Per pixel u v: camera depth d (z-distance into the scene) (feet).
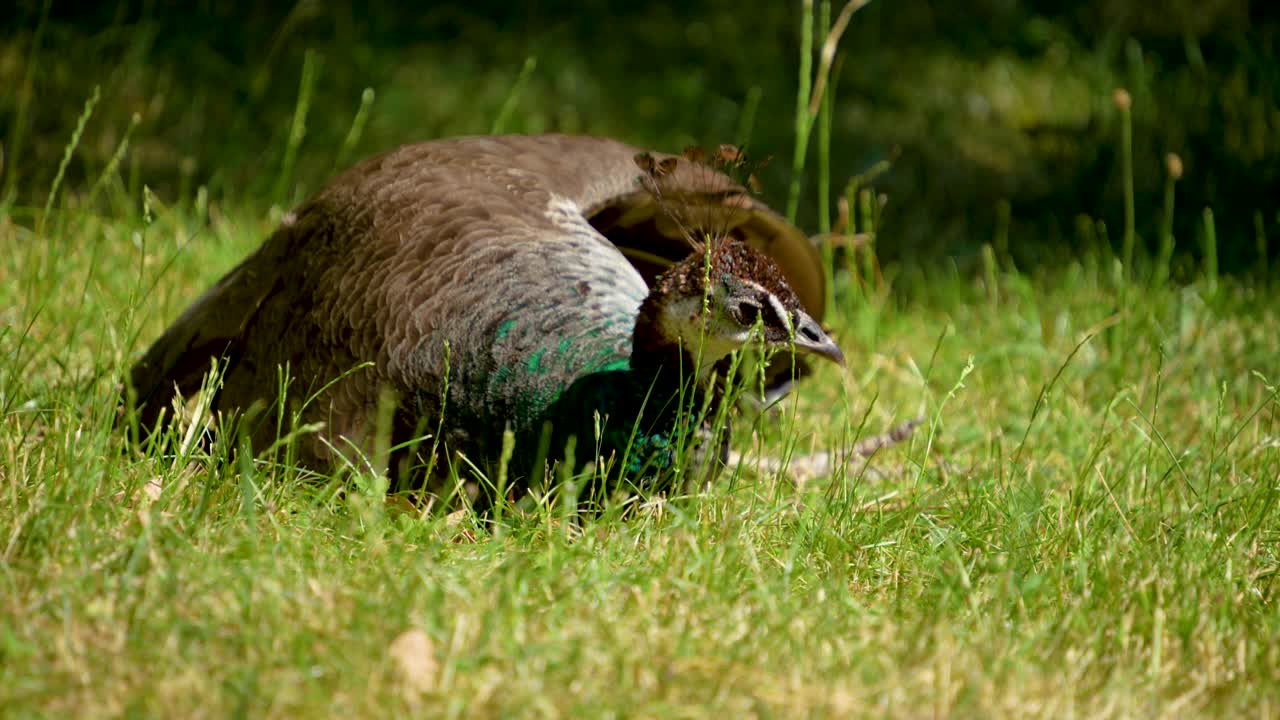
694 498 23.82
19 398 26.71
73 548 20.61
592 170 28.94
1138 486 27.68
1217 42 57.26
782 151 49.08
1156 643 19.99
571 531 23.48
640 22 57.26
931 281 41.93
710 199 27.35
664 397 23.91
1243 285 40.88
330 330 25.54
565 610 20.38
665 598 21.26
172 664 18.11
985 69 56.59
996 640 20.74
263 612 19.42
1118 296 37.99
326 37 52.70
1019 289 38.55
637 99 51.52
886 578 23.62
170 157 44.16
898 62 56.24
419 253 25.61
